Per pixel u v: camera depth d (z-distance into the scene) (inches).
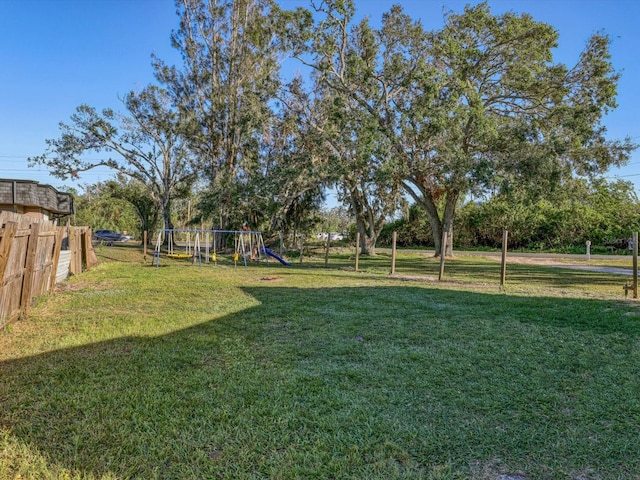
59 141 895.7
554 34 585.3
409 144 616.7
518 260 725.9
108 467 78.5
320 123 734.5
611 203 998.4
